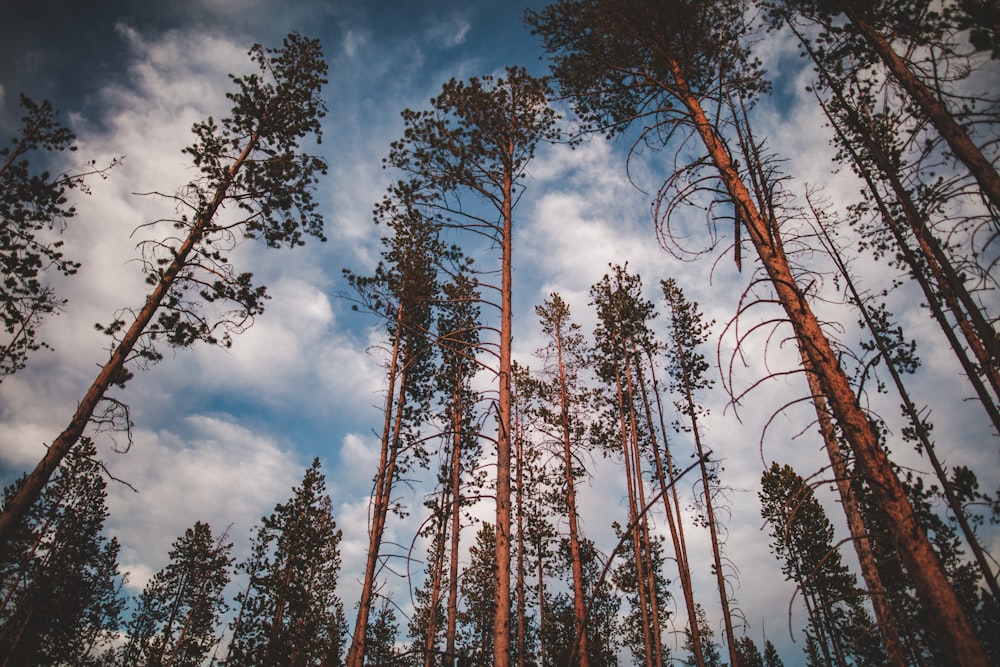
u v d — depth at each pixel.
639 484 15.95
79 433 8.23
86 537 19.52
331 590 21.31
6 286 10.52
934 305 7.80
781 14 7.41
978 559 5.79
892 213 9.14
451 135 10.27
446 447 15.38
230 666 18.33
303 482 22.47
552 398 18.66
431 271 13.71
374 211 11.12
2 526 7.12
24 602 14.88
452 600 13.41
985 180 5.08
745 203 6.05
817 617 14.18
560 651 18.30
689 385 16.58
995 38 5.38
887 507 4.38
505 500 7.50
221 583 25.55
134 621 26.00
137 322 9.23
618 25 7.37
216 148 11.54
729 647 12.56
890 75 6.35
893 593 4.32
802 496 4.79
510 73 11.52
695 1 6.94
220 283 10.14
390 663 7.46
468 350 16.03
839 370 5.02
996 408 6.54
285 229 11.81
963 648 3.70
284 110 12.51
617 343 18.52
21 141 12.02
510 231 9.88
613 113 8.47
